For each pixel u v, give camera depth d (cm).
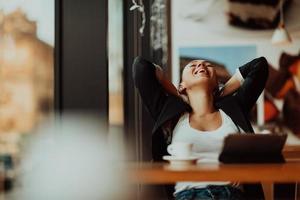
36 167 124
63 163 123
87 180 112
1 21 199
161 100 157
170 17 446
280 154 124
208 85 155
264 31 455
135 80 157
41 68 171
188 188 142
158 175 106
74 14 157
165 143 154
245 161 122
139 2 329
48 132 154
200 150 145
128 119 254
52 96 160
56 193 114
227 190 139
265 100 447
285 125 445
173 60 443
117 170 111
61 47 156
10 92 178
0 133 163
